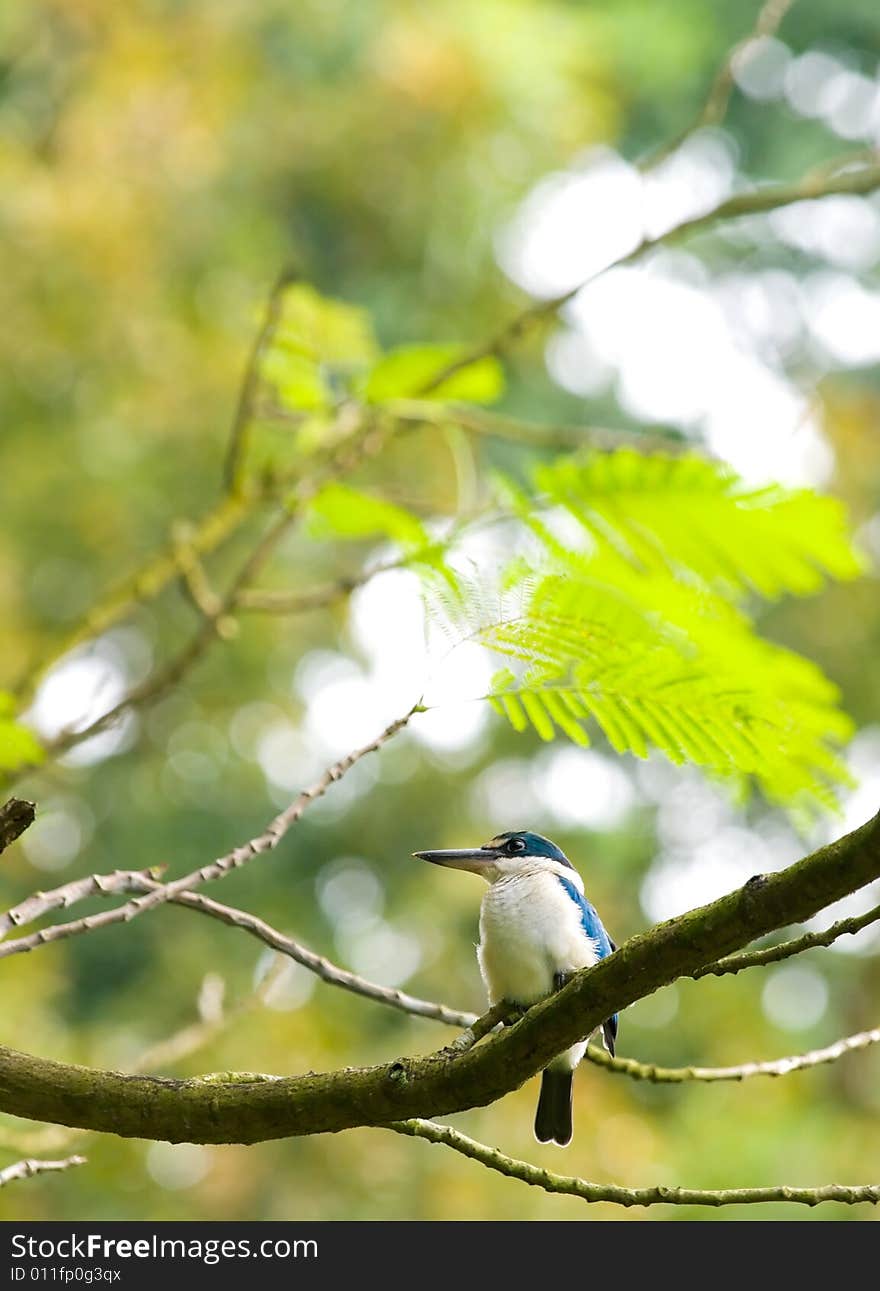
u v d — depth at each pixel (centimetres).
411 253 1641
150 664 1639
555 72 1525
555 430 664
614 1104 1335
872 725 1680
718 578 440
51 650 746
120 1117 383
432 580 418
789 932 1576
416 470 1441
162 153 1400
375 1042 1555
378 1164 1322
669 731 413
